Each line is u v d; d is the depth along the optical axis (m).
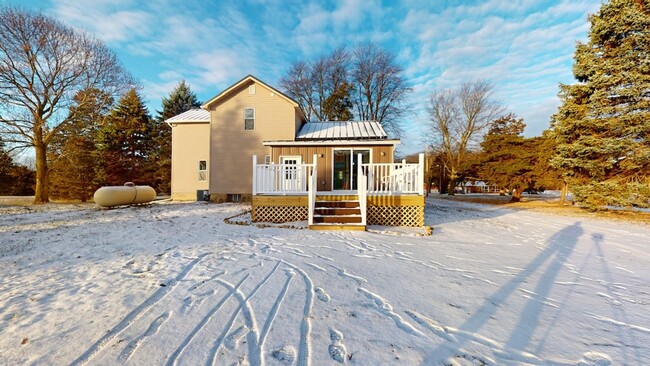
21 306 2.73
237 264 4.07
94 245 5.19
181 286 3.25
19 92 14.16
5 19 13.13
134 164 25.62
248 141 14.85
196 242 5.46
